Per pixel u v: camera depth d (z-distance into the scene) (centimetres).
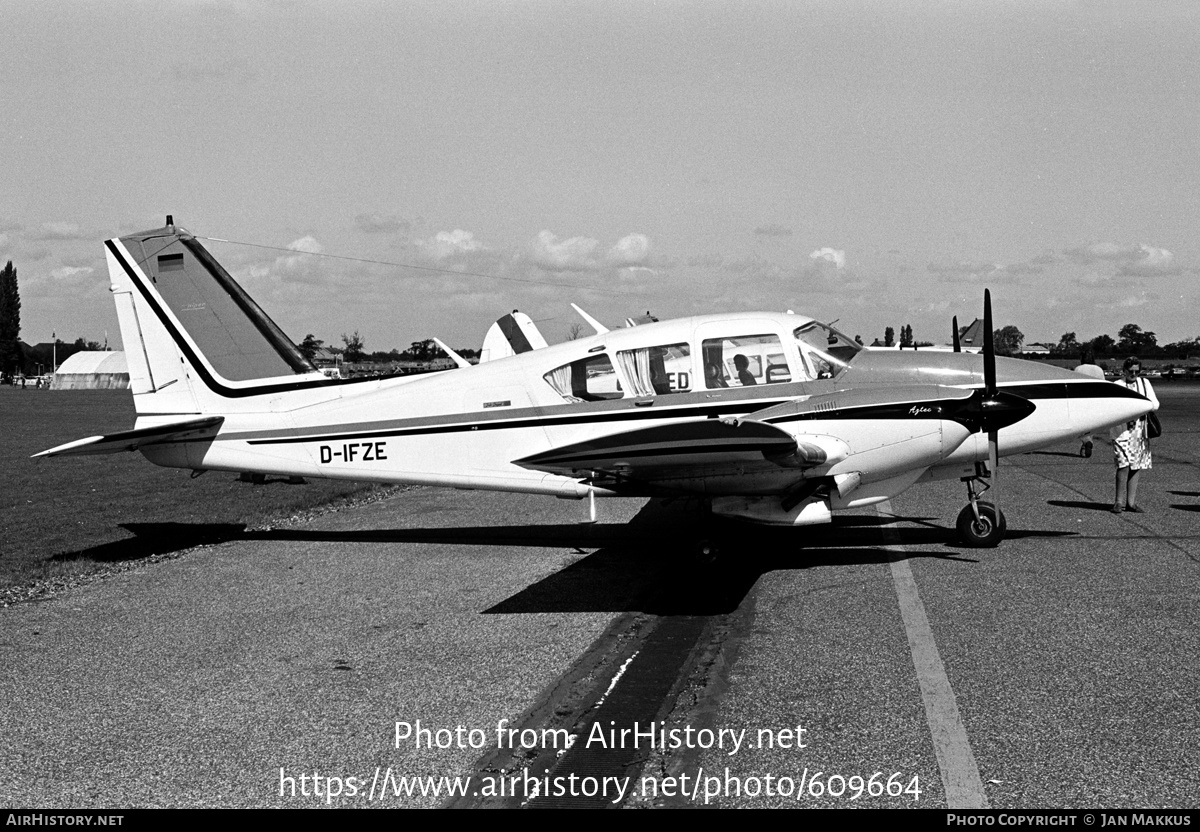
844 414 729
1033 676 452
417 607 631
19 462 1845
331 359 7812
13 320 10969
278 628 585
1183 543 765
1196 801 325
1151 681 440
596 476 710
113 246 918
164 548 870
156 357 917
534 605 630
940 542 798
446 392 830
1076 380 773
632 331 796
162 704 453
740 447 610
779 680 462
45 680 491
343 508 1132
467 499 1188
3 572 761
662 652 517
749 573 705
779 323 779
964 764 360
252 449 888
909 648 503
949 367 768
